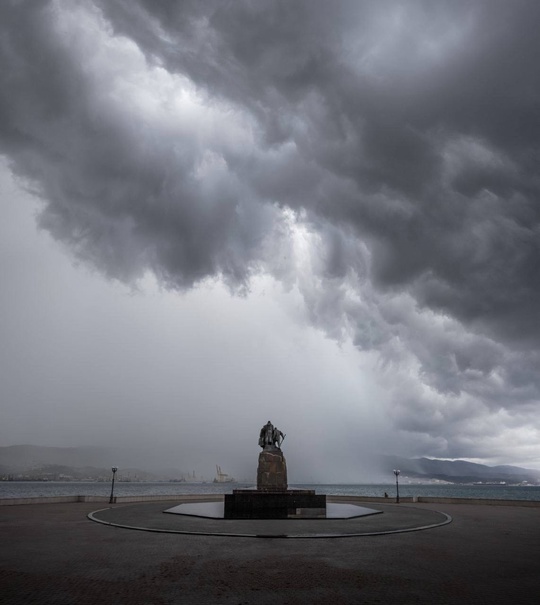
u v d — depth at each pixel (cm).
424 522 3288
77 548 2059
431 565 1759
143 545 2161
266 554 1964
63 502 5203
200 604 1251
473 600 1305
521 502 5584
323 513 3662
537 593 1376
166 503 5300
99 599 1280
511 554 2008
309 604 1262
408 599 1312
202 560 1822
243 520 3325
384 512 4228
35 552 1952
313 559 1859
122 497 5381
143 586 1423
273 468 4106
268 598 1314
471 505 5744
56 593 1330
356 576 1574
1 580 1471
